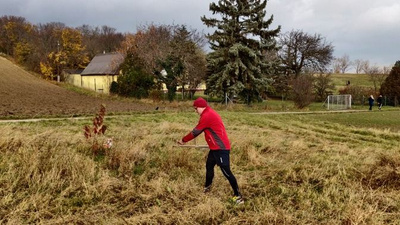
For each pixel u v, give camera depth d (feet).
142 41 124.47
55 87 125.49
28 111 59.21
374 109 112.37
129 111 67.00
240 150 27.14
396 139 42.80
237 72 95.45
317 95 144.97
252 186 19.06
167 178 19.65
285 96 155.74
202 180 19.52
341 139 39.40
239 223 14.26
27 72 155.63
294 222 14.37
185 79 121.60
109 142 24.18
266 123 53.47
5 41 214.07
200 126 16.46
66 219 14.07
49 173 18.07
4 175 17.94
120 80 108.99
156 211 14.99
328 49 163.43
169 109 77.36
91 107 73.61
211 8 98.99
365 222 14.23
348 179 20.01
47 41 183.01
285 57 165.48
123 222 13.94
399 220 14.42
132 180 19.03
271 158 25.59
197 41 145.79
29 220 13.79
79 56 188.75
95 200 16.35
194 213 14.88
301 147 30.48
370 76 180.65
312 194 17.60
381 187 18.72
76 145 25.79
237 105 94.79
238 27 99.14
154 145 28.17
